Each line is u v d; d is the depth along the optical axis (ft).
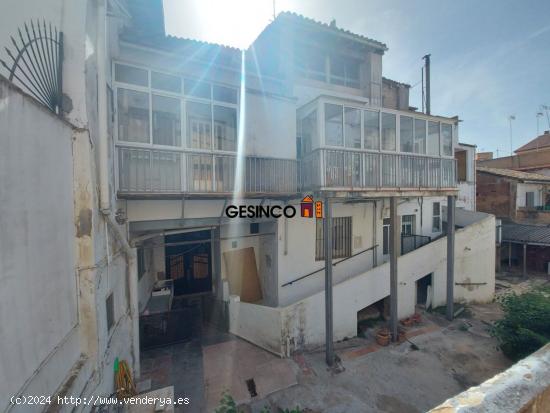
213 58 24.32
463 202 45.50
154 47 21.94
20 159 6.98
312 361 21.57
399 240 35.19
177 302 29.71
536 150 70.38
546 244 41.37
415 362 21.63
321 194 22.59
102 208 12.43
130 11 22.33
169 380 18.78
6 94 6.40
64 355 9.04
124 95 17.98
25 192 7.17
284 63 27.58
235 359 21.38
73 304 9.95
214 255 31.14
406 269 29.37
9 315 6.35
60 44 10.93
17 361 6.56
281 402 17.21
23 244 7.01
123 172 17.57
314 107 23.52
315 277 29.35
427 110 37.83
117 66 17.66
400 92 38.45
